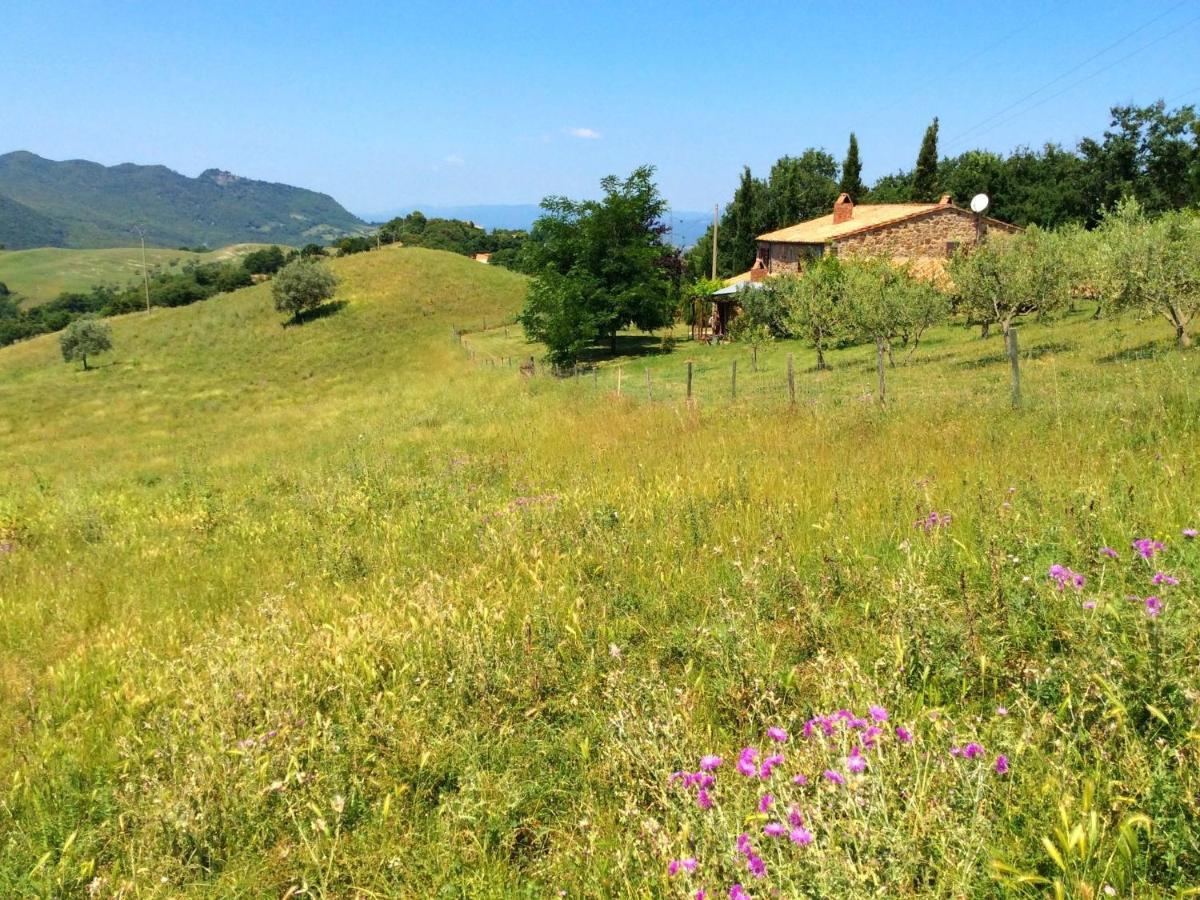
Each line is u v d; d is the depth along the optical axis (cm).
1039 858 224
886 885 201
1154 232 1485
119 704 486
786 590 457
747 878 216
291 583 692
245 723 420
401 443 1736
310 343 6800
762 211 6900
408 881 290
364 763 373
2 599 769
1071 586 342
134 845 334
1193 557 354
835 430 1003
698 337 4609
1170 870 212
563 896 267
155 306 10625
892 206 4528
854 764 229
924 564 432
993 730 279
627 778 315
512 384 2847
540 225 4159
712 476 799
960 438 827
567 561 597
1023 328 2505
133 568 880
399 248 9875
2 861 333
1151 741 261
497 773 349
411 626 509
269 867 312
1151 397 849
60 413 5122
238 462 1972
